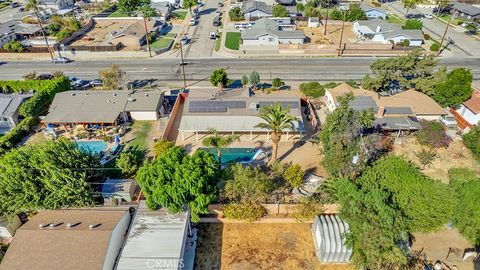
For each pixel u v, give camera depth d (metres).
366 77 66.81
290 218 40.56
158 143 51.50
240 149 53.91
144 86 75.00
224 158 51.81
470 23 107.31
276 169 44.78
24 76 76.12
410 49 90.06
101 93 64.94
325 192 40.38
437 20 116.44
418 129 53.91
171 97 69.94
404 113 56.28
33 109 60.88
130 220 39.75
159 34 105.62
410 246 37.28
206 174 38.09
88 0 146.00
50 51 90.06
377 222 33.03
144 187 36.84
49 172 38.75
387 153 50.91
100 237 34.22
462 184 38.03
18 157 39.56
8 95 65.31
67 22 109.50
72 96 63.84
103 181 45.38
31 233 34.78
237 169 41.03
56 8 127.62
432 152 52.34
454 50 90.62
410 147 53.31
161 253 33.38
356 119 42.84
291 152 53.28
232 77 78.38
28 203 37.78
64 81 70.25
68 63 87.56
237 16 115.94
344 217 35.59
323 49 90.00
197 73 81.00
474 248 37.25
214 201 41.50
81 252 32.81
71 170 40.62
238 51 90.56
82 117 58.75
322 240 35.41
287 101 59.84
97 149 54.66
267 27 97.56
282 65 84.38
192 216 37.41
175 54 91.94
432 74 64.56
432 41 96.44
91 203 40.22
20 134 57.44
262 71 81.19
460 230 36.81
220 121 55.97
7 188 37.00
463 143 54.16
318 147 54.44
